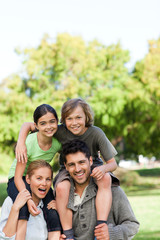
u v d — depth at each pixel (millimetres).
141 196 16328
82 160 3219
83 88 18734
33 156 3551
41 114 3441
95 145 3623
